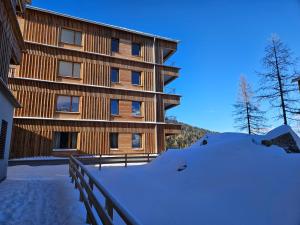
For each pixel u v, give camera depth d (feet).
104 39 73.41
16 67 59.62
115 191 26.61
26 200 22.17
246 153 23.66
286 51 84.07
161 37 82.43
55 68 64.23
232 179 20.24
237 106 124.06
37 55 62.44
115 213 19.27
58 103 63.52
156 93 77.87
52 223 16.30
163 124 77.05
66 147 63.10
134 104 74.95
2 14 28.63
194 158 28.32
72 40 69.05
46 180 34.12
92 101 67.72
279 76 82.94
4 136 31.27
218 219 15.62
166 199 20.90
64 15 67.00
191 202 19.04
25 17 62.75
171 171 28.96
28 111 58.65
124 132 70.85
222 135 39.65
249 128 118.93
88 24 71.56
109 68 72.38
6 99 30.40
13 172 43.11
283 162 19.58
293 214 13.46
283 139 30.25
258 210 15.19
